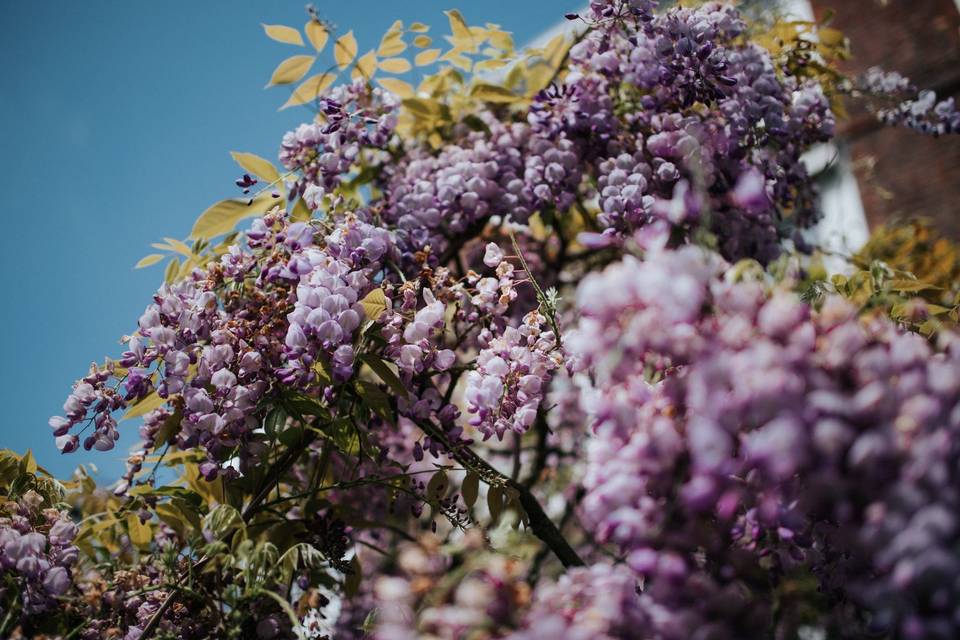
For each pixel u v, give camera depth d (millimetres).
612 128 840
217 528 670
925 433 476
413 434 1006
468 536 668
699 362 528
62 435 690
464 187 851
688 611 525
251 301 730
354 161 882
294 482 826
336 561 757
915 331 638
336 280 693
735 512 563
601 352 547
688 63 790
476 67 938
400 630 545
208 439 686
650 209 750
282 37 865
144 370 695
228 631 651
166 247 814
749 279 556
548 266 1014
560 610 538
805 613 582
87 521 742
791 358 513
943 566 438
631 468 548
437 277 736
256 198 815
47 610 660
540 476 1022
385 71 902
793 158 887
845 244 1065
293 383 703
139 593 671
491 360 681
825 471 498
